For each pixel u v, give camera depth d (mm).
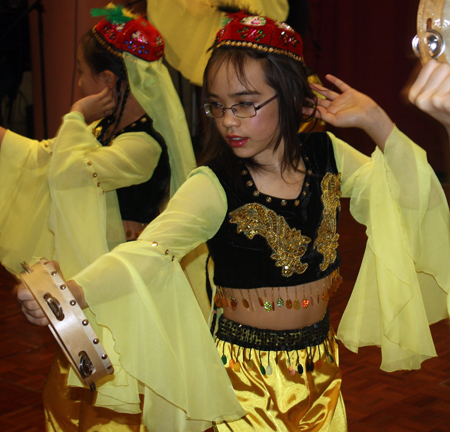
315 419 1604
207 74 1516
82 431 1963
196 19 2686
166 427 1538
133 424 1941
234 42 1497
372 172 1667
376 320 1856
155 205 2158
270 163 1584
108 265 1334
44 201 2258
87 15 5266
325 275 1620
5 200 2242
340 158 1718
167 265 1413
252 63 1482
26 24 6777
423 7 926
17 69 7242
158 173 2154
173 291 1448
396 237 1644
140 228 2170
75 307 1202
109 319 1328
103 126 2227
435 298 1868
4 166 2236
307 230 1594
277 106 1520
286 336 1595
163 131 2164
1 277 4762
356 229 5910
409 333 1709
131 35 2111
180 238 1444
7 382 3092
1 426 2680
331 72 7344
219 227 1552
